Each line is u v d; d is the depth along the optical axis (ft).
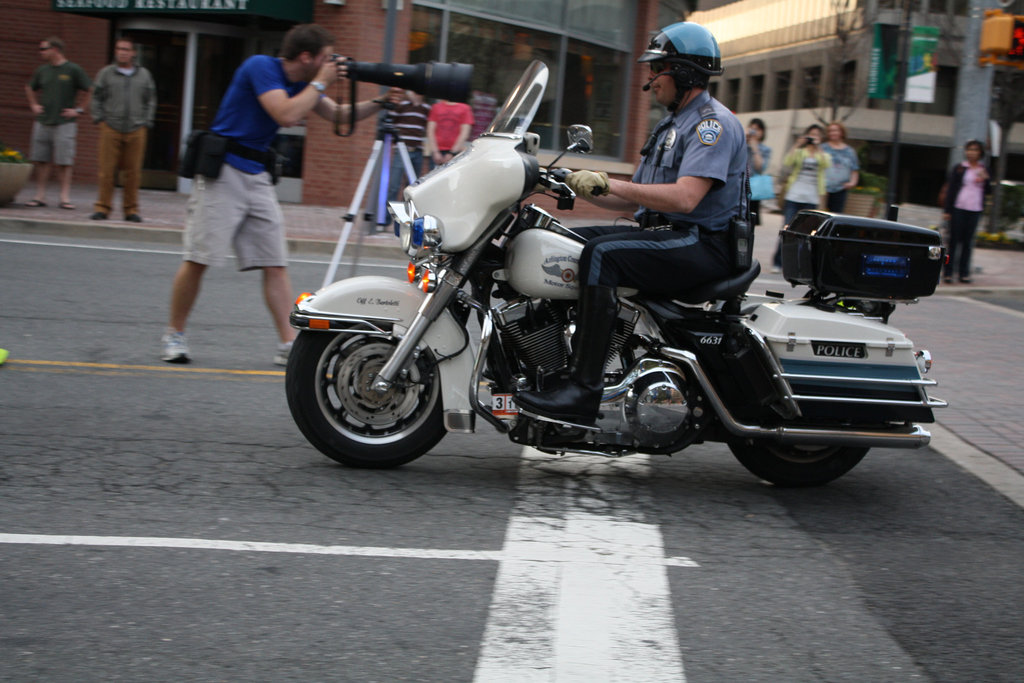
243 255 22.57
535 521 14.55
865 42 134.21
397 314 15.67
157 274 33.37
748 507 15.83
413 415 16.25
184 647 10.53
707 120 15.38
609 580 12.68
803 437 15.76
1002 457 19.17
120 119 42.93
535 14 62.95
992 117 91.25
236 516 14.06
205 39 60.34
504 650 10.80
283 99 20.80
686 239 15.35
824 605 12.37
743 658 10.91
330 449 15.97
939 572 13.60
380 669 10.30
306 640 10.81
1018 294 46.83
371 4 56.59
